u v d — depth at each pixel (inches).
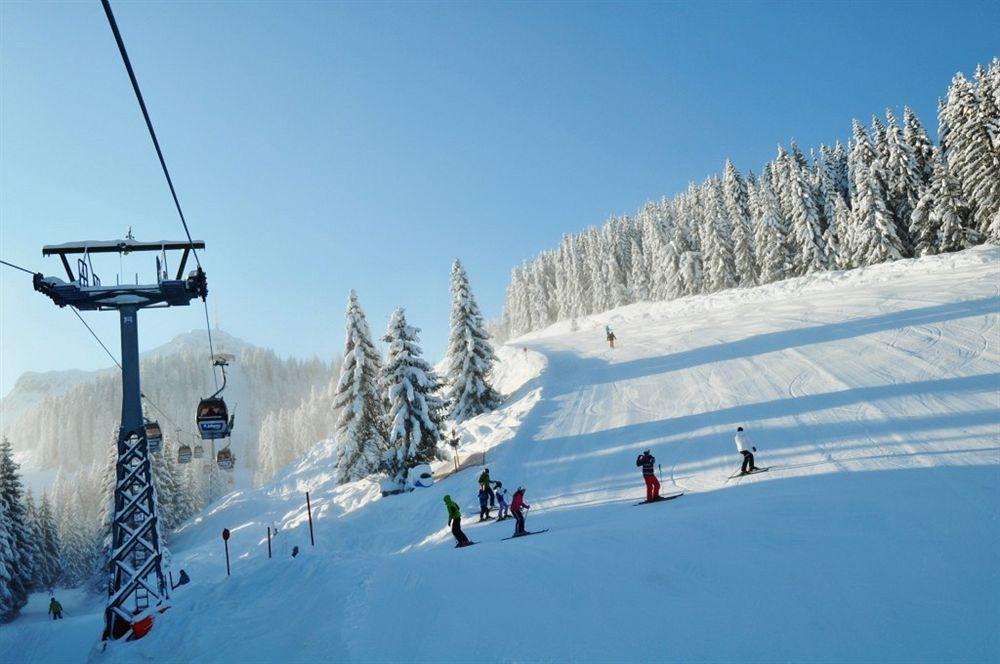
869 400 871.1
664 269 3371.1
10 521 1747.0
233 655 332.2
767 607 272.7
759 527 410.0
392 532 1021.2
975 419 697.0
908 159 2237.9
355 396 1638.8
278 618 385.1
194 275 642.8
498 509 917.2
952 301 1353.3
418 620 317.7
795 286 2191.2
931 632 234.5
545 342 2615.7
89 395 7780.5
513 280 5413.4
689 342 1704.0
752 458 694.5
